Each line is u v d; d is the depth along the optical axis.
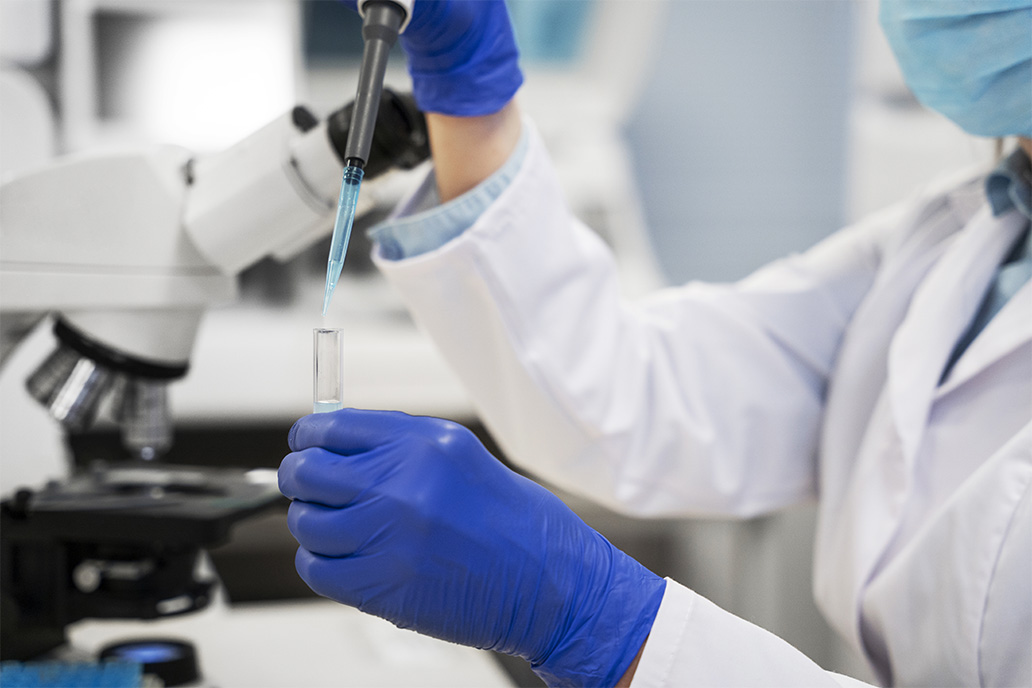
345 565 0.57
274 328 2.17
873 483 0.86
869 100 2.09
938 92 0.80
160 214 0.85
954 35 0.74
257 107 2.20
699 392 1.02
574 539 0.62
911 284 0.95
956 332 0.85
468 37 0.76
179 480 1.08
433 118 0.84
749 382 1.03
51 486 1.06
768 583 2.12
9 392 1.23
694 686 0.59
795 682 0.59
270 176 0.82
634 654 0.61
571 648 0.61
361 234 2.21
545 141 2.35
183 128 2.17
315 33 2.26
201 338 2.12
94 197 0.83
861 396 0.95
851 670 1.94
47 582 0.95
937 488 0.82
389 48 0.58
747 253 2.74
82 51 2.03
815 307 1.04
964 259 0.87
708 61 2.64
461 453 0.58
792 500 1.05
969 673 0.71
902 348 0.87
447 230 0.86
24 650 0.95
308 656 1.06
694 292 1.08
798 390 1.03
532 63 2.31
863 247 1.06
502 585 0.58
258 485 1.06
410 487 0.56
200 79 2.16
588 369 0.94
